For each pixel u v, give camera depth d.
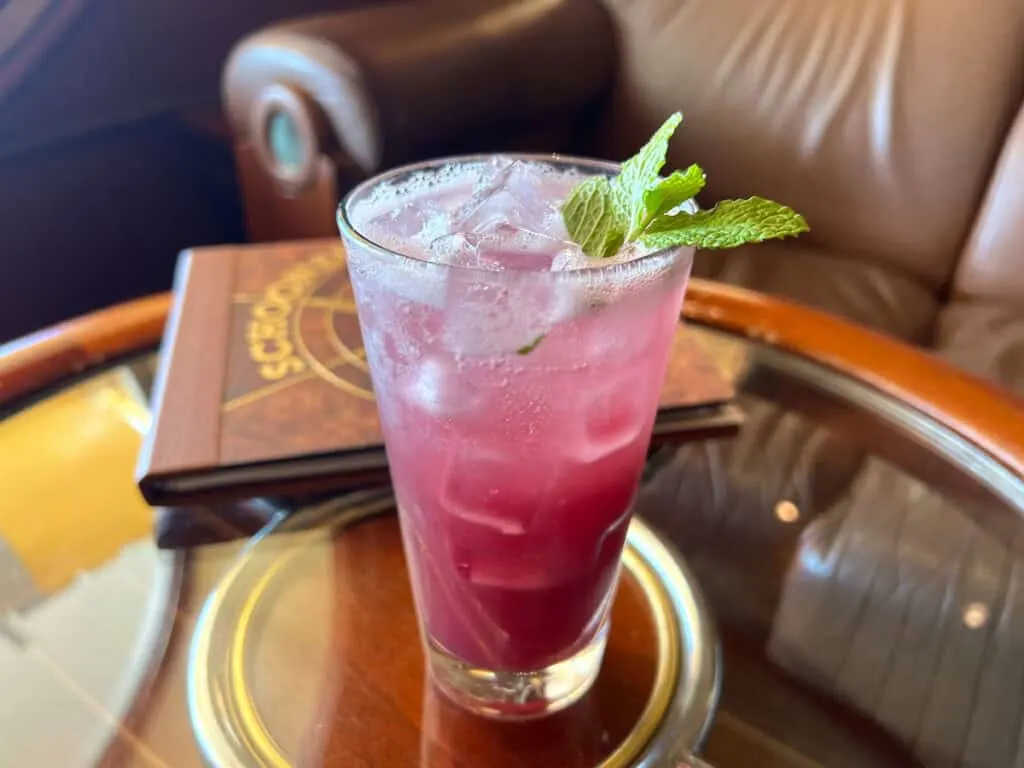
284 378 0.31
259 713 0.22
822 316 0.38
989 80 0.67
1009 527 0.29
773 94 0.72
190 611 0.25
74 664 0.23
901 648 0.25
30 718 0.22
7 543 0.27
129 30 0.76
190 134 0.83
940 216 0.69
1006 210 0.66
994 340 0.59
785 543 0.28
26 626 0.25
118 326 0.37
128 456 0.31
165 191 0.83
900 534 0.29
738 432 0.32
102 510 0.29
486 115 0.69
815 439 0.32
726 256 0.67
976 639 0.26
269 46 0.65
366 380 0.31
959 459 0.31
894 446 0.32
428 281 0.18
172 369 0.31
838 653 0.25
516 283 0.17
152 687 0.23
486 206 0.21
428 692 0.23
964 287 0.68
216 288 0.36
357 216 0.21
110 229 0.80
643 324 0.19
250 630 0.24
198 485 0.27
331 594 0.26
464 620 0.22
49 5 0.70
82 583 0.26
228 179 0.88
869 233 0.70
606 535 0.21
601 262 0.19
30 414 0.33
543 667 0.22
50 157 0.74
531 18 0.72
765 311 0.39
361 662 0.24
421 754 0.21
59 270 0.78
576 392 0.19
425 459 0.20
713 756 0.22
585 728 0.22
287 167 0.68
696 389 0.32
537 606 0.21
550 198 0.23
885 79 0.69
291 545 0.27
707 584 0.27
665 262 0.18
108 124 0.77
